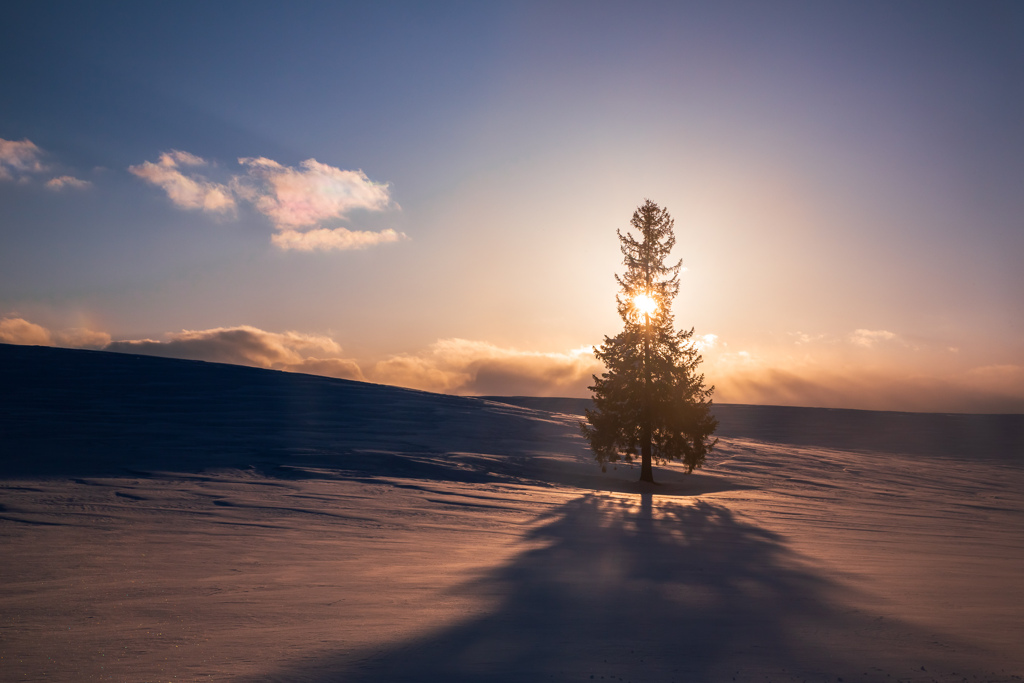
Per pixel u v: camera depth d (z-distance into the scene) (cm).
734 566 1150
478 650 607
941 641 679
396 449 3612
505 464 3428
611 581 972
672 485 3425
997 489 4059
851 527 1895
